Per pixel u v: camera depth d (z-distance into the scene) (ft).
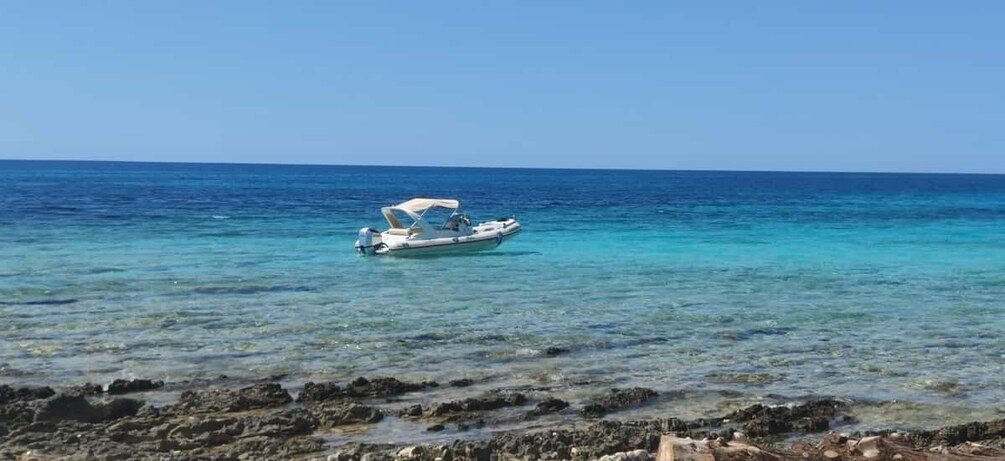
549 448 32.58
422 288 74.28
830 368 47.57
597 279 81.00
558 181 491.72
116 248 98.63
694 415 38.45
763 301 69.15
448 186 375.86
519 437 33.58
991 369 47.91
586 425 36.60
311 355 48.55
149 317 58.44
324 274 82.64
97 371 44.21
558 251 106.32
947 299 71.51
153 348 49.44
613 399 40.04
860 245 118.11
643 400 40.50
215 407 37.50
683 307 65.77
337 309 63.05
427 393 41.37
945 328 59.06
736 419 37.52
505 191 322.96
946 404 40.96
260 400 38.47
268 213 167.12
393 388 41.57
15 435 32.71
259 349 49.70
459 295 70.54
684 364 47.98
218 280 76.28
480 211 194.39
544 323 58.59
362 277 80.94
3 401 37.83
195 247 102.53
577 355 49.65
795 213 194.49
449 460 31.04
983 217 186.60
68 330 53.72
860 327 59.06
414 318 59.77
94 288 69.87
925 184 511.81
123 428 34.37
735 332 56.70
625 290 74.08
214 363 46.37
